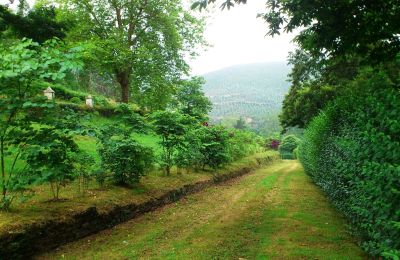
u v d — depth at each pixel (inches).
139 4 1087.0
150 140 740.0
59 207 260.2
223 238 265.7
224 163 665.6
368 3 327.6
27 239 212.7
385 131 160.4
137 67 1103.6
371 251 174.9
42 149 258.8
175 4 1134.4
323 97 817.5
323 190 461.4
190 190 456.8
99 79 1907.0
